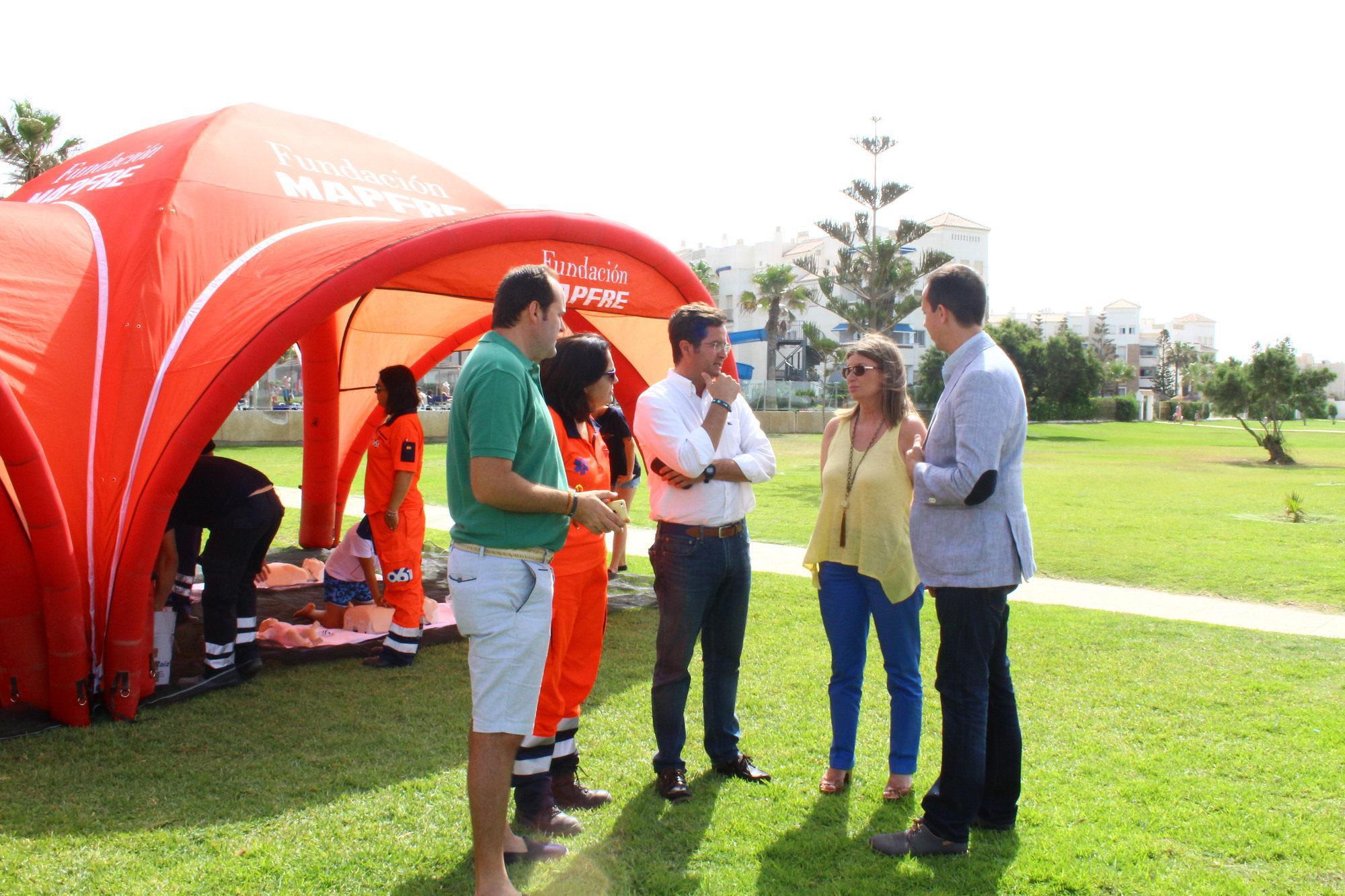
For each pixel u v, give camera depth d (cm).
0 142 2316
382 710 497
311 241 598
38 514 432
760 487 1816
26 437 422
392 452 567
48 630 451
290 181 702
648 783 412
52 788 391
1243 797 402
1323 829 371
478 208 839
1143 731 482
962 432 330
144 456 488
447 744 450
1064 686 557
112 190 666
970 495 329
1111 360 10144
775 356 5791
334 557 670
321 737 457
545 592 307
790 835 364
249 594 547
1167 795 403
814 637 663
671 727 396
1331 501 1664
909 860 345
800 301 5772
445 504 1477
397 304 897
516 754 358
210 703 503
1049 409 6066
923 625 708
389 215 737
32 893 308
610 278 672
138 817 366
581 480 386
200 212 624
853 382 396
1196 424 7162
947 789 346
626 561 981
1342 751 453
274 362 495
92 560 488
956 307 343
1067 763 440
